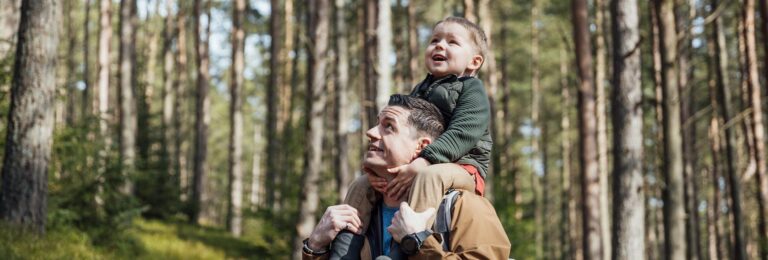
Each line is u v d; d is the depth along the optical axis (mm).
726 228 34000
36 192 10203
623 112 12180
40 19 10320
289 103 32875
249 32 38094
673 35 13555
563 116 35094
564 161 35188
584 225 15367
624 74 12211
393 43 35125
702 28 24641
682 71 20984
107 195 12219
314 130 15383
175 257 14820
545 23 31531
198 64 29109
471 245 1983
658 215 31703
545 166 37844
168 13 34188
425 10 31047
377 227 2193
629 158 12148
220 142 59750
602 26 24062
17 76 10297
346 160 16250
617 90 12273
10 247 8828
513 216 15445
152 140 24000
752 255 29609
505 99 30969
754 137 19938
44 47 10320
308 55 18562
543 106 40938
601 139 23469
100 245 12258
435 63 2324
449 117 2279
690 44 24078
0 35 12141
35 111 10242
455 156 2133
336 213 2184
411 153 2139
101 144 12453
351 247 2166
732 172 19438
